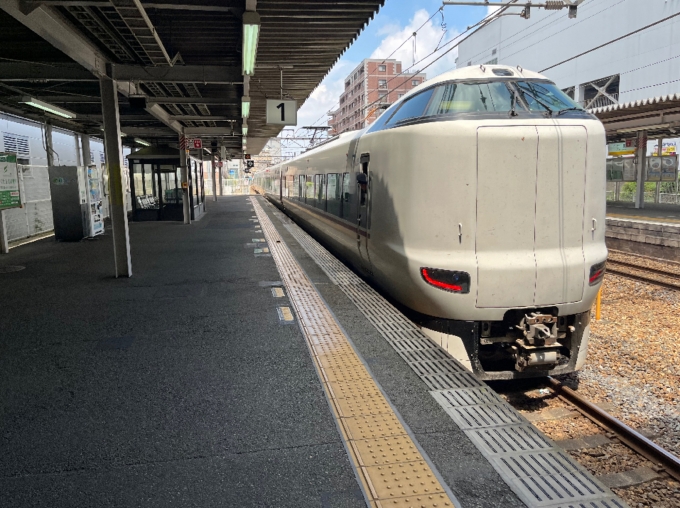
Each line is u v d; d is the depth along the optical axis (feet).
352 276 25.08
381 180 18.15
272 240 39.55
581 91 115.44
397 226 16.42
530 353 14.58
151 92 37.60
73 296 21.91
